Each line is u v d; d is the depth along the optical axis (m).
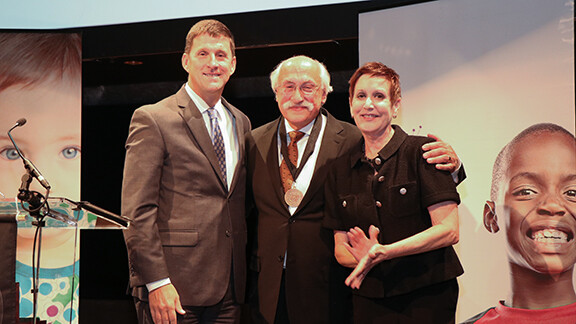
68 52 4.61
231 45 3.41
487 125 3.55
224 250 3.23
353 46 4.48
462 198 3.61
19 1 4.84
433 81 3.70
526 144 3.44
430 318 2.74
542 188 3.40
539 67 3.41
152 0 4.64
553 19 3.38
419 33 3.75
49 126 4.60
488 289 3.54
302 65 3.30
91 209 2.51
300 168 3.28
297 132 3.35
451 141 3.64
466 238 3.61
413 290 2.76
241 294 3.32
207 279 3.17
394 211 2.81
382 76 2.89
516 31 3.48
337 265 3.18
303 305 3.14
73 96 4.60
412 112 3.75
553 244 3.37
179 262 3.15
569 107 3.34
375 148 2.94
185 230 3.17
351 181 2.94
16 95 4.60
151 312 3.11
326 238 3.19
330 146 3.30
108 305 5.18
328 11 4.30
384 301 2.81
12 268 2.35
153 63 4.93
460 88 3.62
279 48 4.57
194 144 3.26
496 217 3.52
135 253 3.07
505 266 3.50
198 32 3.35
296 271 3.17
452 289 2.79
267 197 3.29
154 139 3.18
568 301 3.34
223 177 3.32
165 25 4.59
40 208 2.46
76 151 4.59
